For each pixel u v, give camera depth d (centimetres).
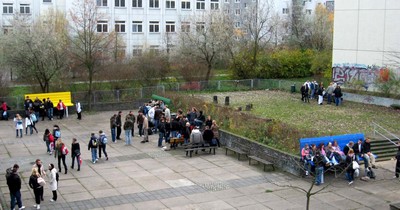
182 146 2680
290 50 6122
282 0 8262
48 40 3872
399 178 2130
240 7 7944
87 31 4775
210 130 2567
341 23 4459
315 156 2106
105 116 3681
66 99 3797
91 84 3941
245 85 4966
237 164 2355
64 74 4044
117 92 4016
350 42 4391
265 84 5000
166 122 2731
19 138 2944
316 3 9038
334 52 4556
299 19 7162
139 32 6475
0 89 3766
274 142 2447
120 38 5756
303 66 5619
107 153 2564
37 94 3669
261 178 2131
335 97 3944
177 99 3678
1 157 2500
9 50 3816
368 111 3662
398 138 2680
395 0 3988
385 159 2453
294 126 2805
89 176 2159
